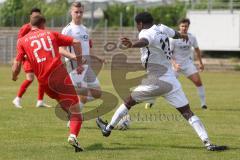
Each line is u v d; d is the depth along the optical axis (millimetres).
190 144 23062
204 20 93375
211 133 26234
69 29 27844
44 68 21047
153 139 24188
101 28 101688
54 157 20266
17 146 22297
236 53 94000
